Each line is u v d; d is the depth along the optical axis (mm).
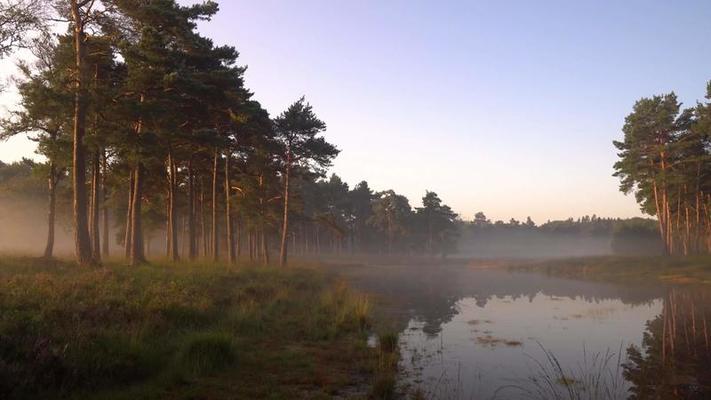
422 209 111500
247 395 8914
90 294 14359
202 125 31797
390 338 14539
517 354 14438
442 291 34969
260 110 35562
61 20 22828
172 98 25828
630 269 49125
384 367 12062
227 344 11172
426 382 11211
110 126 24453
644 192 58594
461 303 27734
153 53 23766
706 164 54969
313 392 9609
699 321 20578
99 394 8070
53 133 26172
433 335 17594
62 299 13094
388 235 114562
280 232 65500
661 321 20750
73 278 17469
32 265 22000
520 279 47469
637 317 22062
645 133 55656
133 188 33875
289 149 45938
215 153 37281
